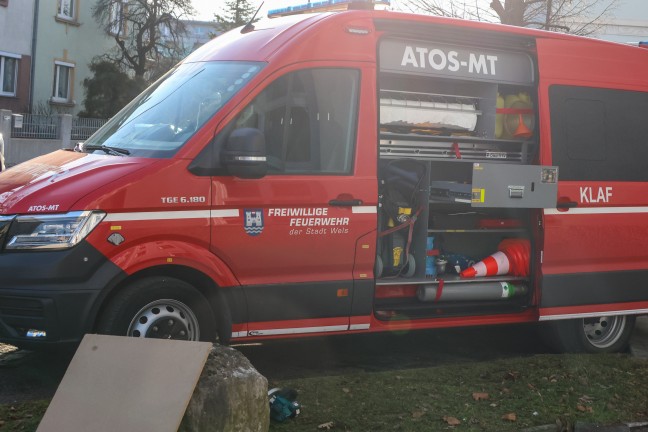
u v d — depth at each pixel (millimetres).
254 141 5969
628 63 8266
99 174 5828
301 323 6477
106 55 44469
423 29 7121
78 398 4309
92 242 5602
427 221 7375
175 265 5953
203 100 6398
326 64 6605
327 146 6574
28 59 39031
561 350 8078
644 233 8125
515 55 7672
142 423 4145
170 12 45781
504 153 7754
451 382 6410
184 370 4273
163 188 5852
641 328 9477
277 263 6316
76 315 5566
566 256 7770
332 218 6508
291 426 5262
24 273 5531
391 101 7285
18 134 29703
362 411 5602
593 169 7906
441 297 7371
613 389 6465
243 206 6145
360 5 7184
